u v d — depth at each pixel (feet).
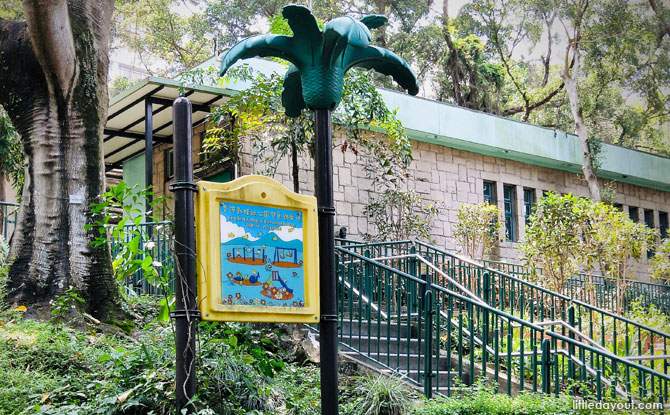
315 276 17.60
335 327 17.35
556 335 24.07
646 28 84.23
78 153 28.71
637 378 30.19
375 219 50.16
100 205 19.53
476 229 54.60
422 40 96.48
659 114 85.92
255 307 16.65
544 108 93.56
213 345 20.54
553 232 44.50
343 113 43.50
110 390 19.83
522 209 64.64
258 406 21.04
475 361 29.73
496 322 24.21
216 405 19.66
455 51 92.27
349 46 18.19
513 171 64.44
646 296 55.52
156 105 46.44
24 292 27.02
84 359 22.43
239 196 16.93
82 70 29.07
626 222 46.57
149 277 19.71
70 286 27.32
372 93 42.68
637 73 86.22
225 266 16.49
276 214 17.39
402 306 34.71
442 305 32.45
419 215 55.98
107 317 27.45
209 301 16.17
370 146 46.70
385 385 22.44
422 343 29.89
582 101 87.04
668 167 74.69
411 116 55.88
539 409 21.15
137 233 19.31
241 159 46.37
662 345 37.42
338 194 51.90
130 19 97.66
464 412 20.84
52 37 27.43
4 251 29.55
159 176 54.49
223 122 47.11
